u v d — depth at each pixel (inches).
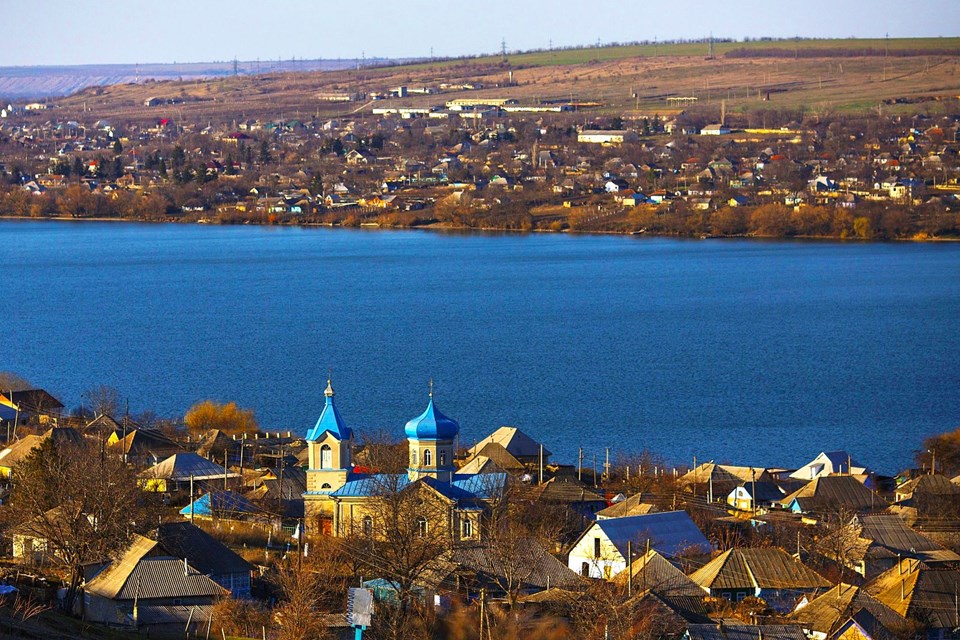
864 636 6141.7
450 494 7701.8
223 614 6264.8
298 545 7283.5
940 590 6692.9
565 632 6033.5
